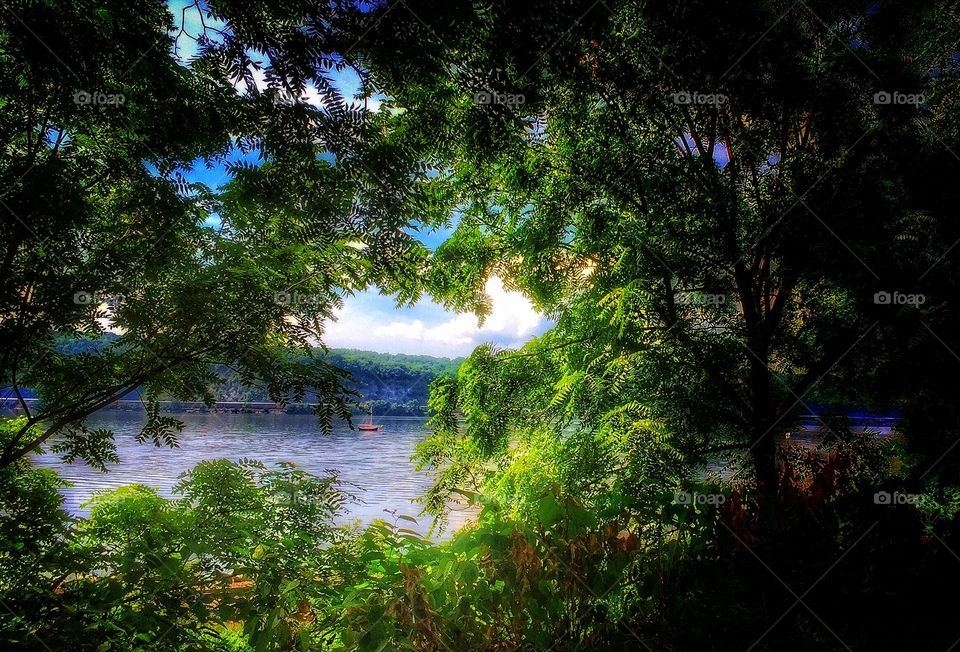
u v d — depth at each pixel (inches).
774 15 146.4
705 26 132.6
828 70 150.5
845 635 90.7
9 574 80.7
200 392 97.9
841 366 149.0
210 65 89.4
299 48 85.0
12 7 78.2
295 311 100.3
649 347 156.7
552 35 111.1
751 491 117.9
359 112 94.7
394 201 99.6
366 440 1720.0
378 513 539.2
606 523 94.7
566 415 161.2
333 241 99.4
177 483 97.9
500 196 179.6
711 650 83.7
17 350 89.3
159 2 91.5
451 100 124.3
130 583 79.0
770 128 155.5
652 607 88.8
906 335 135.9
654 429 131.6
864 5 151.2
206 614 81.9
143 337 92.3
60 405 97.0
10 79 83.7
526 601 77.8
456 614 76.3
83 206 86.7
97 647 71.1
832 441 148.8
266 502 99.5
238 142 93.0
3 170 86.0
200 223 99.5
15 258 89.3
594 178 162.2
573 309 177.2
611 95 149.4
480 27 104.7
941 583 92.1
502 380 178.7
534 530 87.9
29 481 98.9
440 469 172.7
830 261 142.1
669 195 157.4
